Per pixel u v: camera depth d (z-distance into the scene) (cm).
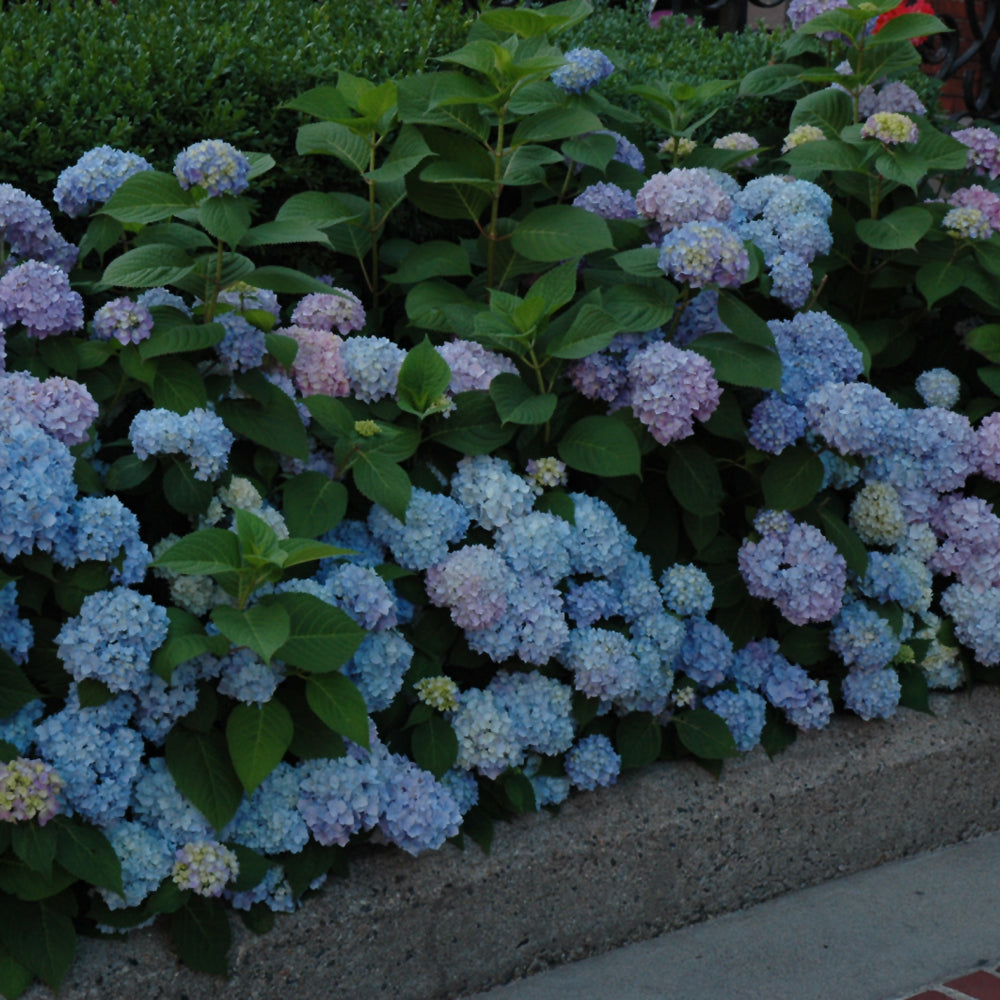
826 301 418
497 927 276
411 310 342
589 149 370
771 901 318
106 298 323
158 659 237
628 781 308
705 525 329
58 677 249
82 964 233
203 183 266
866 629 334
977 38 611
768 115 478
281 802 254
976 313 423
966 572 362
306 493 282
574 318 320
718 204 321
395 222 392
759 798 310
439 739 279
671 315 322
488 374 314
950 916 309
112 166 303
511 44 366
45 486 235
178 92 358
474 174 348
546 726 289
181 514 279
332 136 354
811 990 276
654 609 312
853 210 427
